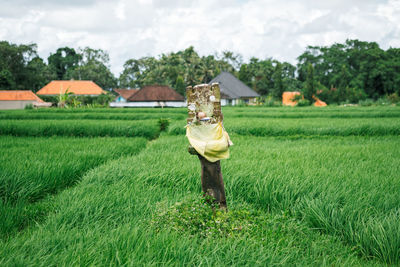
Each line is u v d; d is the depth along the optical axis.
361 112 28.16
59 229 4.40
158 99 60.94
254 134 16.80
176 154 9.48
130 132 16.88
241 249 3.68
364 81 71.88
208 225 4.27
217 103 4.55
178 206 4.76
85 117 26.25
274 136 16.45
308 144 12.95
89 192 5.96
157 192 6.01
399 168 7.54
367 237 4.12
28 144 12.06
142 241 3.72
